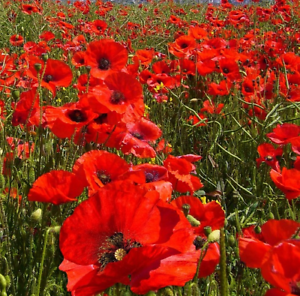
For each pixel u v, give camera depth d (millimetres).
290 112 1249
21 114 764
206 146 1161
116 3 3818
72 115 659
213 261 538
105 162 549
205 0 3785
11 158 715
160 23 2908
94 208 459
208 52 1461
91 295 455
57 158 732
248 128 1227
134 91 655
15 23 2592
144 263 450
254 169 1028
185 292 616
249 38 1986
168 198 546
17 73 1186
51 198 543
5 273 613
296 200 863
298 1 3123
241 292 684
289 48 2078
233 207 951
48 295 627
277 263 405
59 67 838
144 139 752
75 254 462
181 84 1441
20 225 668
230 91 1388
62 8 3459
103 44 763
